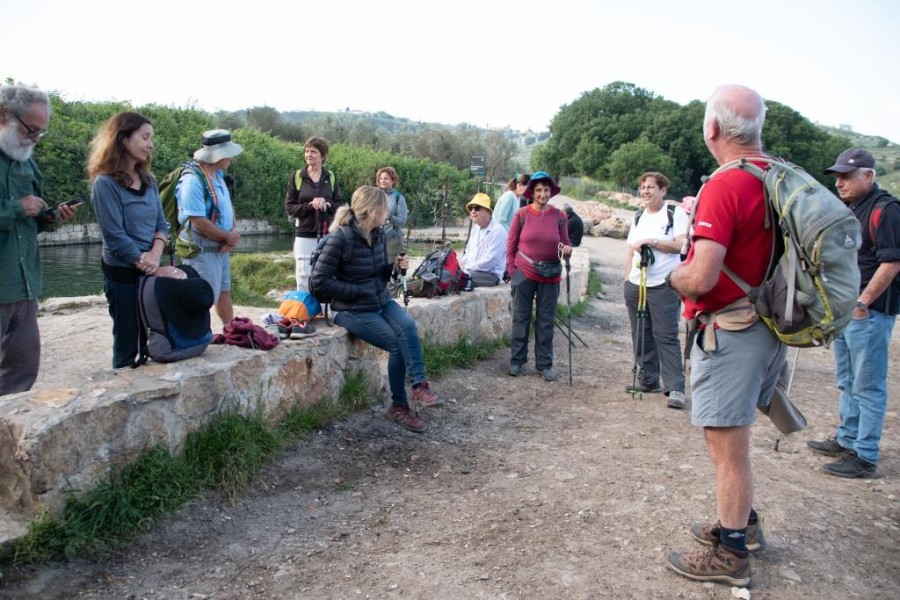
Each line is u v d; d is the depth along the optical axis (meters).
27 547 2.77
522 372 6.70
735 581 2.88
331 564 3.05
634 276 6.08
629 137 63.56
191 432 3.64
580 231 11.66
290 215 6.55
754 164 2.71
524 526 3.46
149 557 2.99
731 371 2.74
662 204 5.97
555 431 5.06
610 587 2.91
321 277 4.68
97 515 3.01
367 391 5.14
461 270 7.27
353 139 49.34
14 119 3.43
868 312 4.12
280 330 4.70
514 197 9.43
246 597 2.77
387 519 3.52
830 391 6.57
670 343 5.80
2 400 3.14
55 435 2.93
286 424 4.33
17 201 3.49
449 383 6.04
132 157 3.78
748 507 2.86
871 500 3.90
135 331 3.88
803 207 2.52
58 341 5.91
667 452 4.56
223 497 3.55
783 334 2.63
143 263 3.77
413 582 2.92
